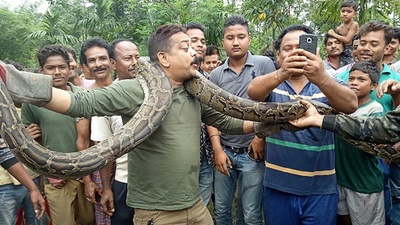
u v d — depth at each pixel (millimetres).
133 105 3584
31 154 3043
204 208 4055
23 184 4941
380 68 5848
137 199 3826
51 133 4941
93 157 3205
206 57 7938
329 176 4422
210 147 6047
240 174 5719
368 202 4965
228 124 4312
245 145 5609
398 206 5109
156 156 3689
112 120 4918
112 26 19750
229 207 6004
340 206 5195
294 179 4402
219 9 13453
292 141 4387
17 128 3018
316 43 3586
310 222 4418
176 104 3764
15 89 3012
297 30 4418
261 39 16422
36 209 4969
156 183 3725
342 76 5828
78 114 3307
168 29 3744
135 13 19250
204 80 3943
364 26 5949
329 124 3693
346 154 4965
